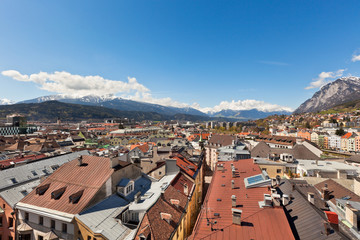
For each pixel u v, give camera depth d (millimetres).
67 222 28562
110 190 34594
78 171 36688
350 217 24969
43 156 68938
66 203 30391
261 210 24812
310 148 102562
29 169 48219
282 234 20391
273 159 63406
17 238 32219
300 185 36938
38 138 149750
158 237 24984
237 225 22578
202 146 123438
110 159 36625
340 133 199500
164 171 49469
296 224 22719
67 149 106062
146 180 45062
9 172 44156
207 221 24719
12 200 35281
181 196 38875
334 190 36062
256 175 37094
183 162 59219
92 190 31922
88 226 26719
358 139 162625
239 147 87688
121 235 26812
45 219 30328
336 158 76438
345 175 49375
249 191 31812
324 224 20031
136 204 32938
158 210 30125
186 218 36344
